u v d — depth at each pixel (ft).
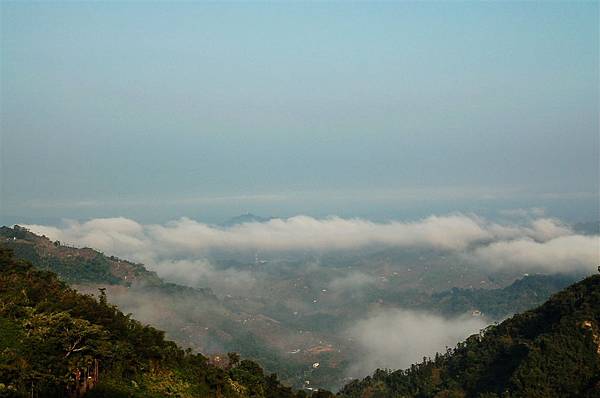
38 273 406.00
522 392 431.84
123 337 333.83
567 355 446.60
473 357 534.78
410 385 565.12
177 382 327.88
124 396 290.97
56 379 267.39
